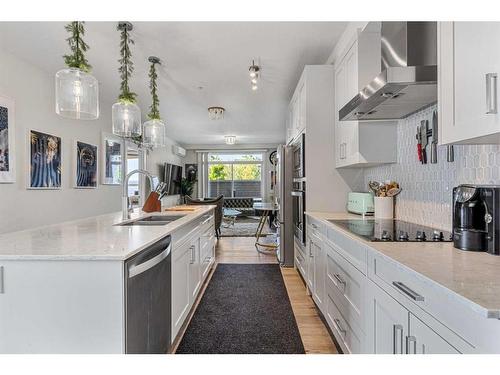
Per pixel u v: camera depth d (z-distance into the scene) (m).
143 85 3.90
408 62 1.87
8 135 2.83
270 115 5.53
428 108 2.00
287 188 4.14
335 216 2.70
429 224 2.01
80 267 1.30
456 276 0.96
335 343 2.10
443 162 1.85
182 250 2.25
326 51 2.96
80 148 4.05
